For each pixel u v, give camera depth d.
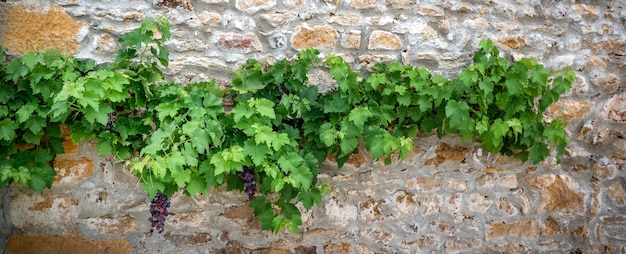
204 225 2.37
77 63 2.09
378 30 2.44
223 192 2.38
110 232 2.28
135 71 2.11
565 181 2.70
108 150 2.09
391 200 2.54
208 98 2.08
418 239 2.58
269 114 2.06
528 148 2.60
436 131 2.54
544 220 2.70
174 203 2.33
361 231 2.52
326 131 2.20
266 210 2.26
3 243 2.18
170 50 2.25
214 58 2.29
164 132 1.98
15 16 2.10
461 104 2.31
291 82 2.25
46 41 2.12
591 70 2.69
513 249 2.67
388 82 2.32
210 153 2.07
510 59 2.57
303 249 2.48
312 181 2.24
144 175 2.03
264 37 2.34
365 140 2.26
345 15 2.41
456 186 2.60
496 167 2.64
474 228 2.63
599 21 2.69
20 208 2.18
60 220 2.22
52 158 2.13
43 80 2.00
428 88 2.32
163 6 2.23
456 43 2.52
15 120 2.05
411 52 2.47
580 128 2.70
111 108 1.99
